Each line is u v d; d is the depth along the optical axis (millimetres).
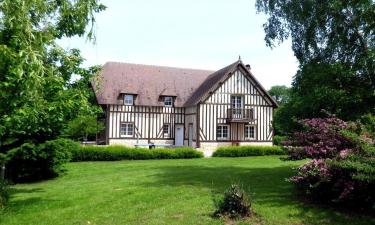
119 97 27281
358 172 6555
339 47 12383
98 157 20938
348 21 12297
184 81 31359
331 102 10633
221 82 26969
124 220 6922
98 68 9234
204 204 7844
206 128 26594
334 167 6973
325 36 13094
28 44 6219
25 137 12867
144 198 8781
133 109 27609
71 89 7941
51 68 6926
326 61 12648
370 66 10742
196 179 11797
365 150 6914
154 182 11352
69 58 7797
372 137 7379
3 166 11680
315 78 11031
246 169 14922
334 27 12516
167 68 32188
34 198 9414
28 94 6387
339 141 7746
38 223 6980
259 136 28000
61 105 7070
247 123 27797
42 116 7285
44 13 7055
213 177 12227
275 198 8336
